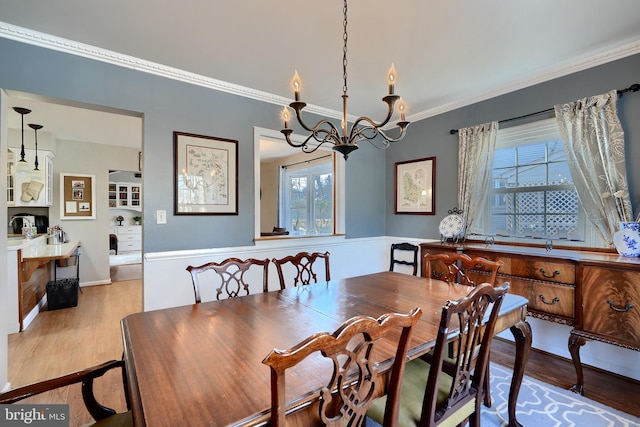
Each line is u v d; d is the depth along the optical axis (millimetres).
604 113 2271
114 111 2467
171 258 2623
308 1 1744
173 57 2396
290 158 6340
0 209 1979
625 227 2125
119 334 3121
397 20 1918
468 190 3141
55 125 4059
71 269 4938
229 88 2885
